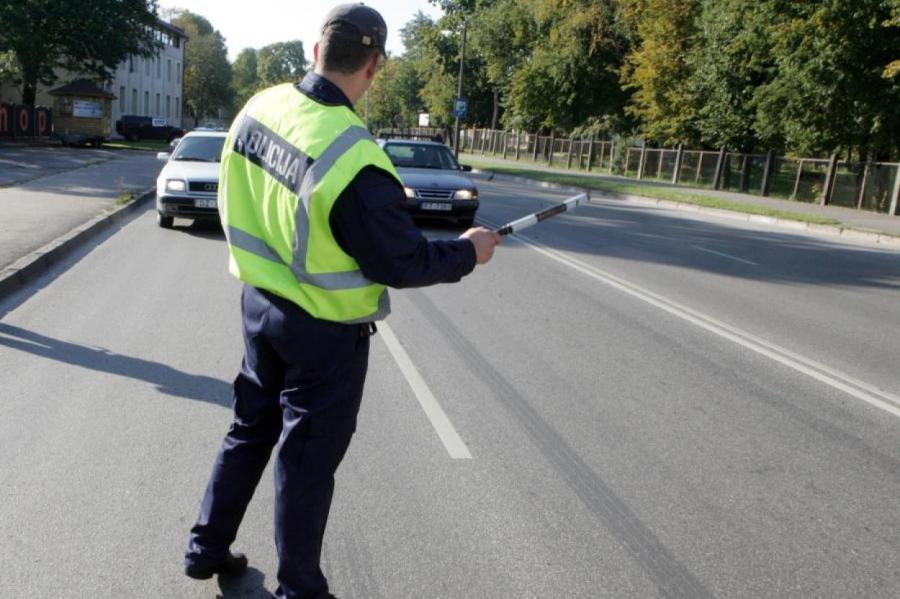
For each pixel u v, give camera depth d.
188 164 13.35
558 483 4.22
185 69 96.00
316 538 2.78
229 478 2.97
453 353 6.58
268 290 2.64
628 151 42.09
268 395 2.85
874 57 24.22
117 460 4.24
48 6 43.88
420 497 3.98
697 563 3.50
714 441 4.94
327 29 2.60
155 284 8.72
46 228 11.48
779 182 29.19
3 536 3.44
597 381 6.03
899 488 4.40
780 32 25.62
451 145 81.62
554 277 10.37
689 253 13.60
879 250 16.52
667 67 37.53
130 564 3.27
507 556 3.47
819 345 7.54
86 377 5.55
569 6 47.56
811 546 3.71
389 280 2.51
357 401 2.74
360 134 2.48
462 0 59.69
